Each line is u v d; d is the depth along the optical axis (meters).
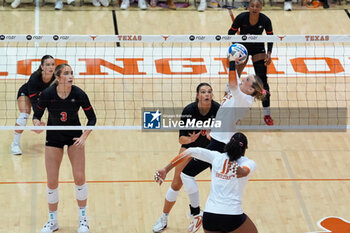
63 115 16.47
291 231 17.19
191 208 16.83
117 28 28.77
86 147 20.91
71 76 16.14
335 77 25.41
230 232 14.63
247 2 31.88
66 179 19.14
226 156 14.74
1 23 28.66
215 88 24.31
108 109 22.75
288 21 30.03
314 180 19.50
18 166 19.72
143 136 21.69
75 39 17.75
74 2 31.33
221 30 29.06
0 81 24.16
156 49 27.00
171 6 30.98
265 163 20.33
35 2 31.12
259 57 22.48
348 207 18.23
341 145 21.55
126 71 25.33
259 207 18.17
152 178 19.41
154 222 17.45
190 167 16.45
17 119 20.11
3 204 17.88
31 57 25.89
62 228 17.03
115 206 18.03
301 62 26.30
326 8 31.55
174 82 24.67
